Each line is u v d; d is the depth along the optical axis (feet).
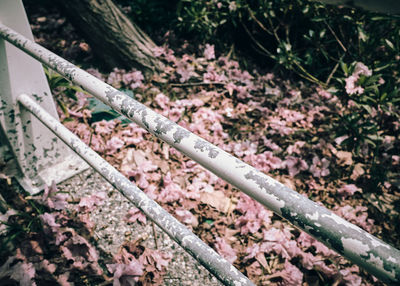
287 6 9.19
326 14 8.71
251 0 10.25
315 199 6.44
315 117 8.73
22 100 4.28
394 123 8.34
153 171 6.26
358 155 7.45
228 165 1.49
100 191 5.39
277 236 5.22
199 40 10.98
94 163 3.25
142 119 1.82
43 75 4.51
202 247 2.50
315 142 7.97
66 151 5.56
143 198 2.94
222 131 7.66
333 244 1.20
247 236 5.30
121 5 11.86
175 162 6.57
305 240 5.31
